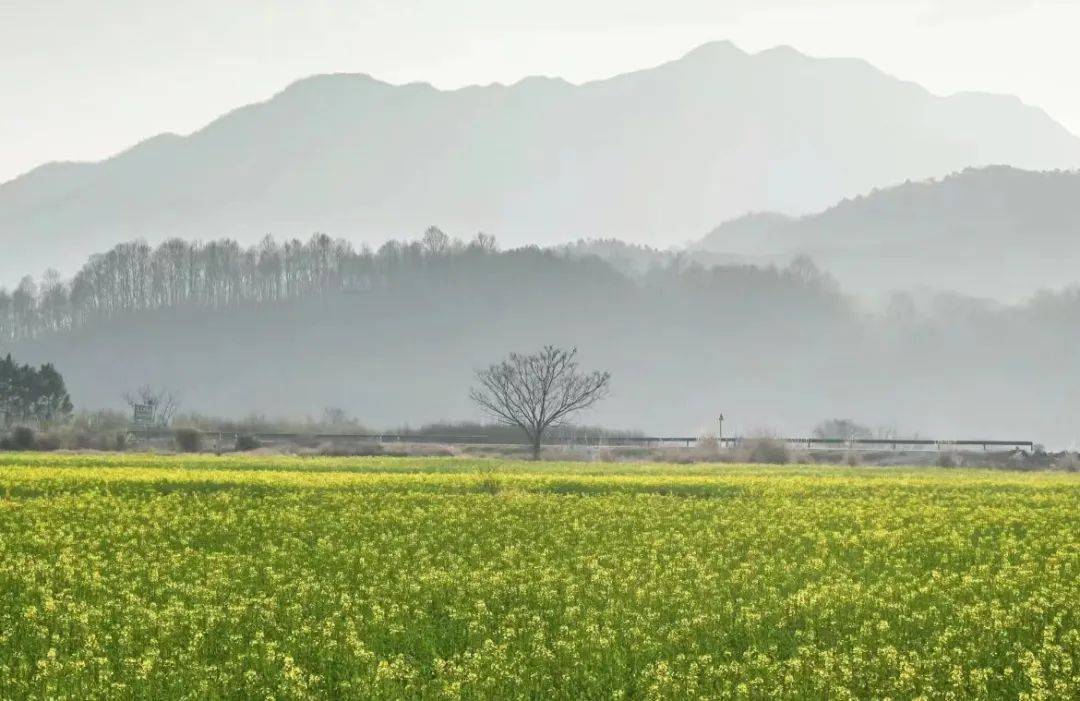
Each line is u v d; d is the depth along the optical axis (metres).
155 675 28.48
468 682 28.17
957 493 79.94
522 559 46.12
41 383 194.25
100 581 39.66
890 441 160.88
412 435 159.12
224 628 33.50
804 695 27.70
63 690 27.19
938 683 28.70
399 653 31.31
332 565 44.56
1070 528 59.09
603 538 53.50
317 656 30.67
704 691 28.00
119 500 66.12
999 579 42.31
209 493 72.31
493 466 109.81
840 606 37.28
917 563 47.16
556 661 30.28
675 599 38.00
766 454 133.25
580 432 182.75
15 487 73.19
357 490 75.88
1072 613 36.81
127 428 169.38
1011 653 31.38
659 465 119.06
